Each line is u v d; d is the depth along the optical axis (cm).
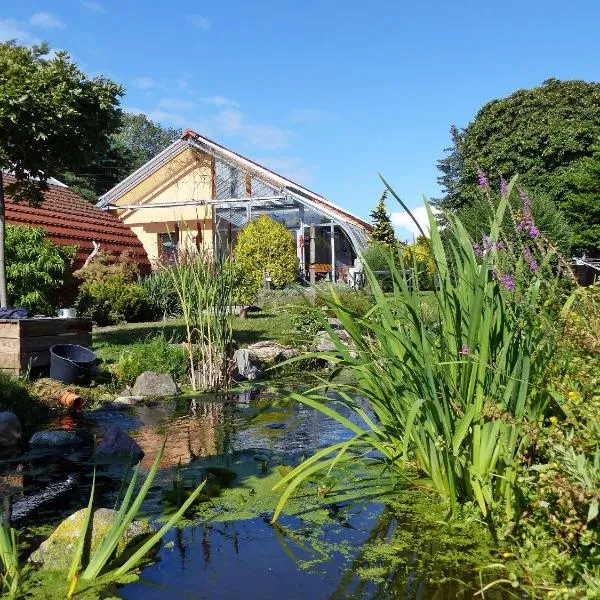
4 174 1526
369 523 313
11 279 1118
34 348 723
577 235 2348
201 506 348
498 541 282
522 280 323
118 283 1418
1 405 582
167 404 704
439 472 333
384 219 1845
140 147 6200
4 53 777
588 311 307
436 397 303
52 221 1689
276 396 753
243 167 2312
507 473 284
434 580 253
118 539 271
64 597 246
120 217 2386
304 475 322
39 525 327
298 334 1153
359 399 721
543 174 2991
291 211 2473
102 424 591
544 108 3112
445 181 5144
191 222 2361
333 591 247
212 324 817
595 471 208
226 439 523
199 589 252
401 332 336
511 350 302
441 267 328
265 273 2033
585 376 286
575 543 234
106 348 954
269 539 301
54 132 782
